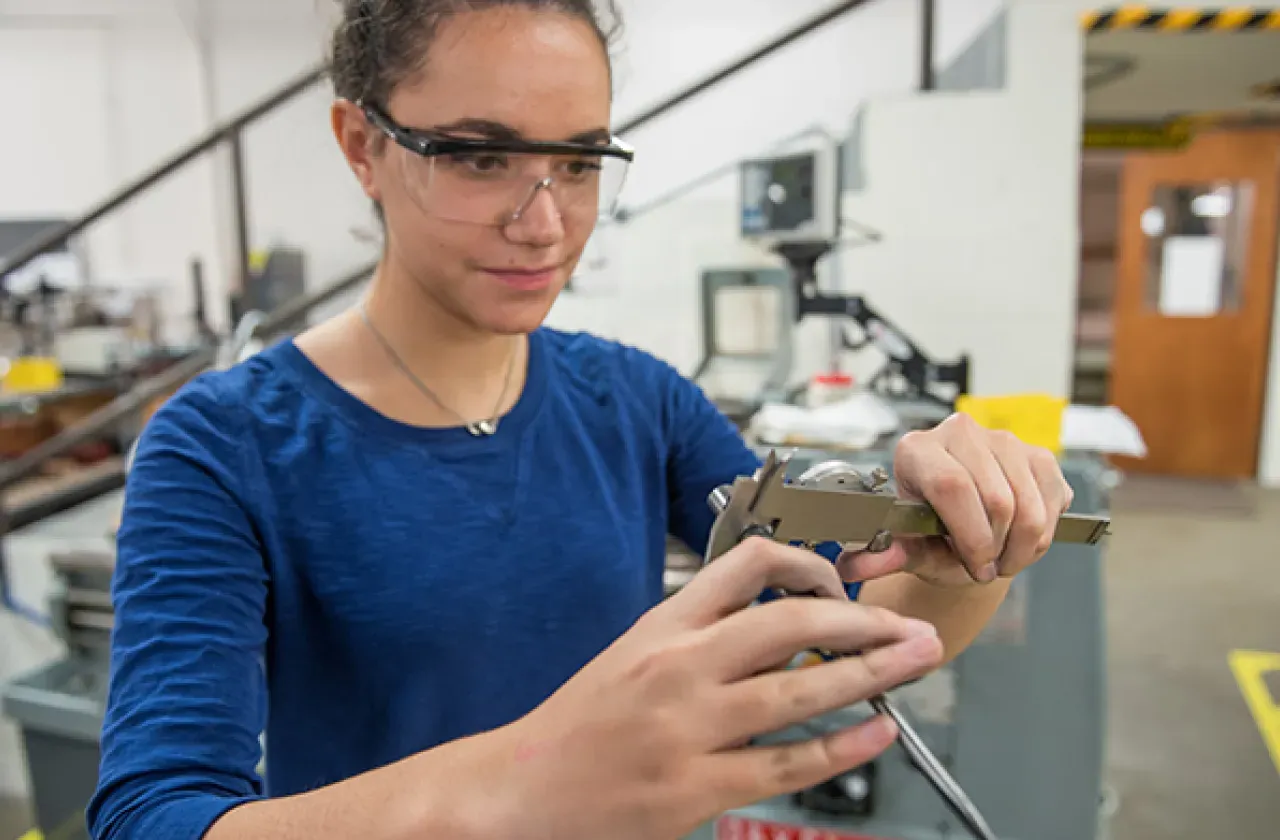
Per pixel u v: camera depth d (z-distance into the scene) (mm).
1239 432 4227
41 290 3246
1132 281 4227
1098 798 1163
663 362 730
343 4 501
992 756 1178
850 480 426
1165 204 4133
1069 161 2111
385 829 304
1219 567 3133
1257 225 4031
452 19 446
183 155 2211
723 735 294
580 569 590
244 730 438
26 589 1876
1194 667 2422
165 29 3977
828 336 2277
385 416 560
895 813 1210
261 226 3805
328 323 614
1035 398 1339
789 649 305
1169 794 1883
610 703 295
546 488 596
